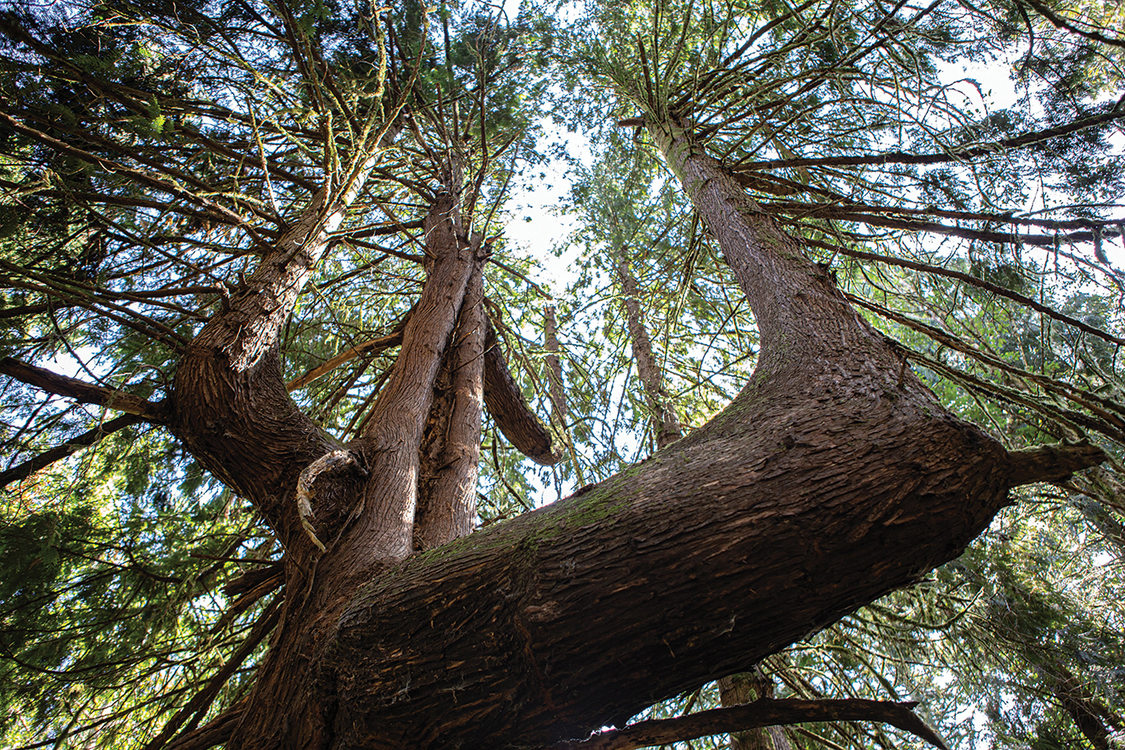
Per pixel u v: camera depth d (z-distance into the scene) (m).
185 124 3.93
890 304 4.88
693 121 5.24
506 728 1.59
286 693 1.89
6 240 3.06
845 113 4.57
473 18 5.00
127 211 3.75
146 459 3.54
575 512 1.82
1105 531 3.83
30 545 2.58
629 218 7.45
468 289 4.70
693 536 1.58
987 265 3.66
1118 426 2.15
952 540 1.57
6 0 3.00
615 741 1.66
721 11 5.50
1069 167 3.49
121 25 3.14
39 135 2.63
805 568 1.50
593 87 6.65
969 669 3.83
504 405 4.75
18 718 2.90
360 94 3.98
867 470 1.62
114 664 2.94
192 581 3.19
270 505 2.44
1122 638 3.73
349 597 2.05
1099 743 3.38
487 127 5.53
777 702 1.61
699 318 6.71
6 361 2.27
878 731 3.59
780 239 3.56
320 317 5.02
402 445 2.98
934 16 3.78
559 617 1.55
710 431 2.09
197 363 2.37
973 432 1.69
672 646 1.52
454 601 1.72
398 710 1.61
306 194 4.80
